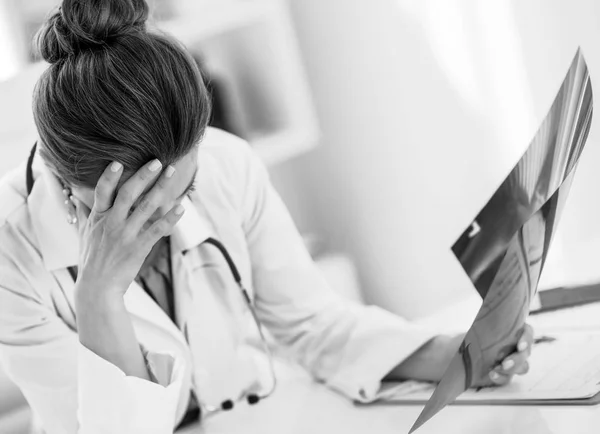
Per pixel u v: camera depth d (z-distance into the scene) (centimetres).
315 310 159
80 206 135
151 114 111
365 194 270
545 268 178
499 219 125
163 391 129
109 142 112
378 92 259
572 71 112
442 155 257
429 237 265
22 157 191
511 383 124
